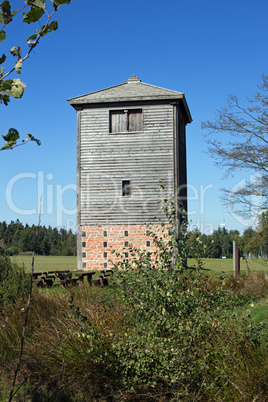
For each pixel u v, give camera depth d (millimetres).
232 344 4516
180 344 4496
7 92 1865
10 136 1916
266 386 4027
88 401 4699
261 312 7770
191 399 4227
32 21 1904
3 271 7410
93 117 20984
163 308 4750
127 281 5402
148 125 20609
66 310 6785
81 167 20844
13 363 5402
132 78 21578
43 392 4812
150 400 4598
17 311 6539
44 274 13852
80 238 20578
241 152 18422
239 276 12898
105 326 5641
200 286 5355
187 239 5523
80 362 5020
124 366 4793
